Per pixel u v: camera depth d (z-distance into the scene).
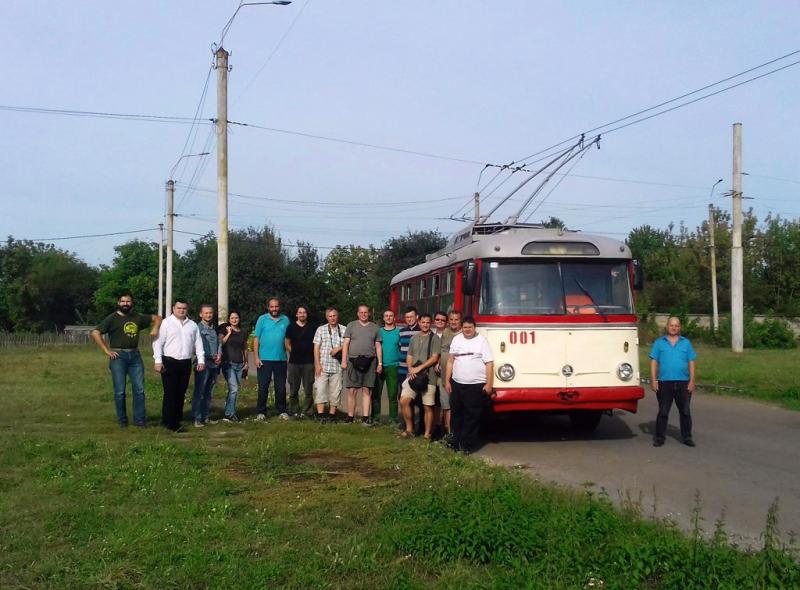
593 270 12.07
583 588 5.36
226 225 21.19
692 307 59.72
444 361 11.78
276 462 9.73
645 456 10.92
